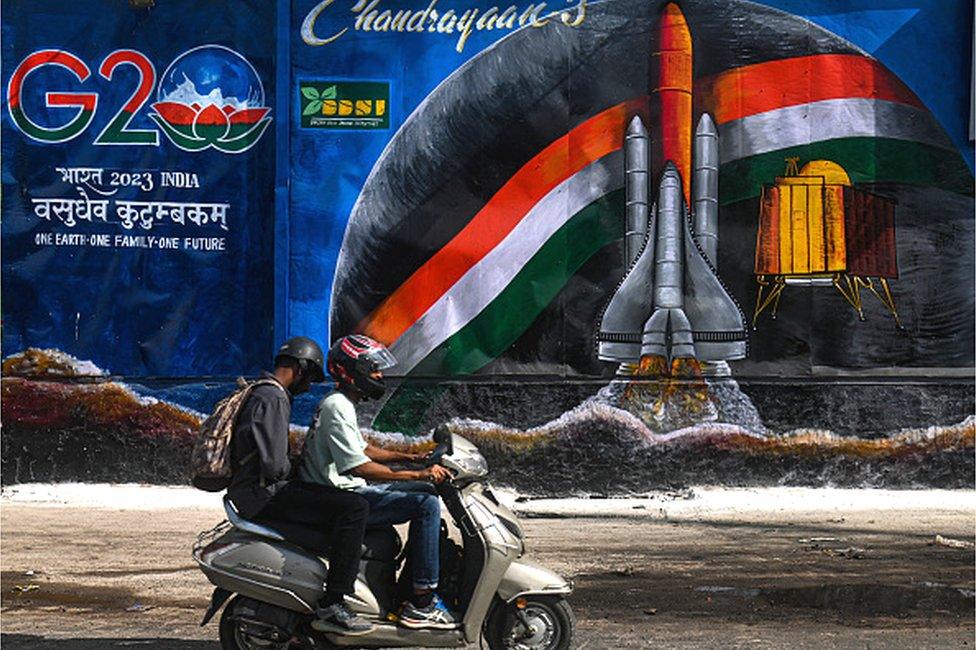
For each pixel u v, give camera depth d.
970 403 13.51
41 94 13.64
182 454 13.70
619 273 13.51
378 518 7.20
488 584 7.21
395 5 13.52
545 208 13.52
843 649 7.89
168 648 7.95
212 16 13.60
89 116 13.65
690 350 13.49
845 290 13.47
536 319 13.52
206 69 13.62
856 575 9.98
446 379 13.56
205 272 13.70
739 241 13.48
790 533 11.61
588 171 13.48
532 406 13.52
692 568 10.23
